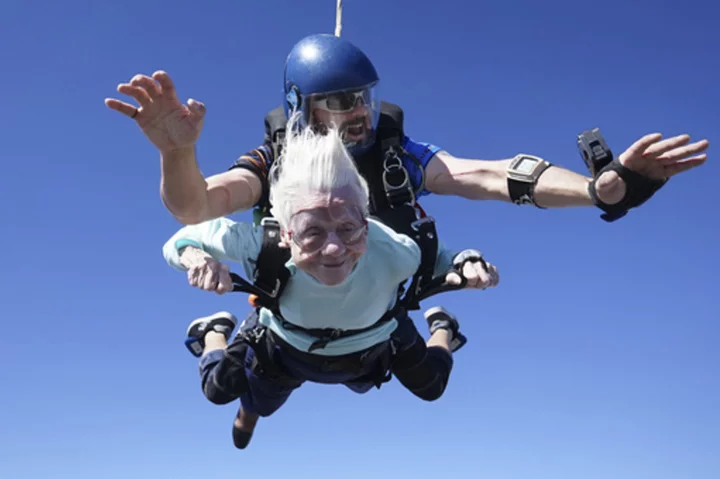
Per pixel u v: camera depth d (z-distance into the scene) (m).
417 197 2.27
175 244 2.04
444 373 2.62
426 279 2.10
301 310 2.06
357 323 2.10
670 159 1.76
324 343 2.14
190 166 1.84
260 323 2.36
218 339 2.69
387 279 2.04
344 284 1.99
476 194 2.16
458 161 2.21
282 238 1.95
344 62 2.20
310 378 2.34
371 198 2.21
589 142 1.84
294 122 2.21
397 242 2.04
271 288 2.00
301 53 2.23
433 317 2.79
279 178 1.96
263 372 2.38
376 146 2.24
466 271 2.02
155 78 1.71
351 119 2.19
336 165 1.89
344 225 1.89
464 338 2.80
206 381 2.54
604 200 1.84
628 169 1.79
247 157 2.19
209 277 1.89
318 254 1.89
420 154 2.24
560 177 2.00
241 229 2.02
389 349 2.37
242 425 2.92
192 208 1.89
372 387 2.51
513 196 2.07
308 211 1.87
